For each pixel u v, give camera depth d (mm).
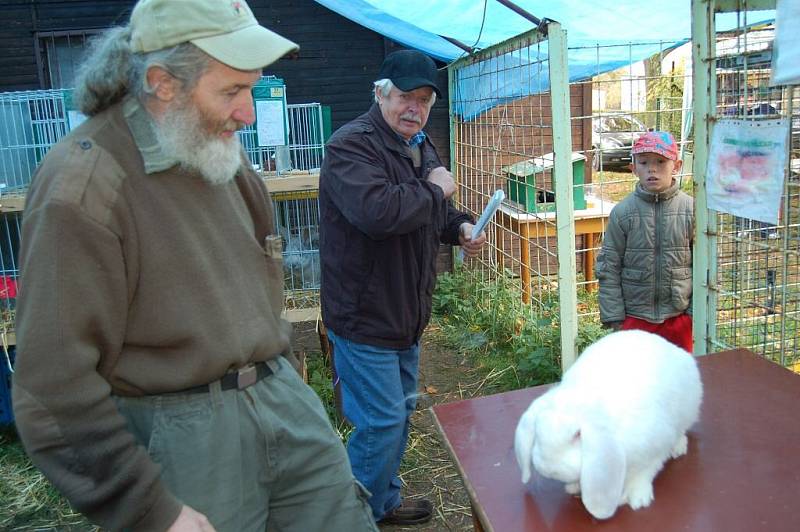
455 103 5656
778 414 1727
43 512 3172
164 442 1479
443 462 3436
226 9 1396
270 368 1707
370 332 2406
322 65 5656
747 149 2197
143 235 1390
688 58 8852
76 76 1457
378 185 2236
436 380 4422
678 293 3424
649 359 1465
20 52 5285
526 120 5992
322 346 4297
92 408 1274
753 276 2770
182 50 1360
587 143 6387
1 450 3674
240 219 1635
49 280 1243
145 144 1400
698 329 2545
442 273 6199
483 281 5418
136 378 1445
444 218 2691
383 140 2393
